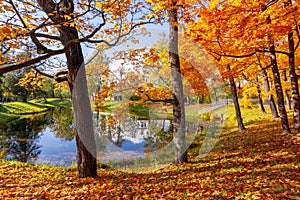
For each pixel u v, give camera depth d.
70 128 21.45
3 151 13.35
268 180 4.35
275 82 8.75
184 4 5.40
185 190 4.40
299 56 9.78
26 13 4.36
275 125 11.28
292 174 4.48
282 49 9.58
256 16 5.71
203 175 5.29
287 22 6.39
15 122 26.03
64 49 4.18
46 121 26.41
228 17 5.71
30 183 5.84
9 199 4.48
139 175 5.91
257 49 7.06
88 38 4.27
